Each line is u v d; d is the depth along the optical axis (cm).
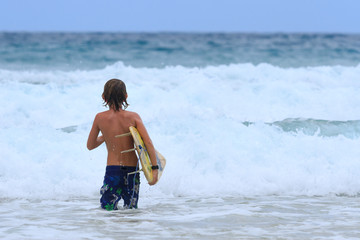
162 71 4794
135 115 1788
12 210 1838
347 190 2328
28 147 2580
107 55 8538
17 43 10219
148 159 1766
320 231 1498
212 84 4106
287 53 9562
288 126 2984
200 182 2344
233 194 2247
